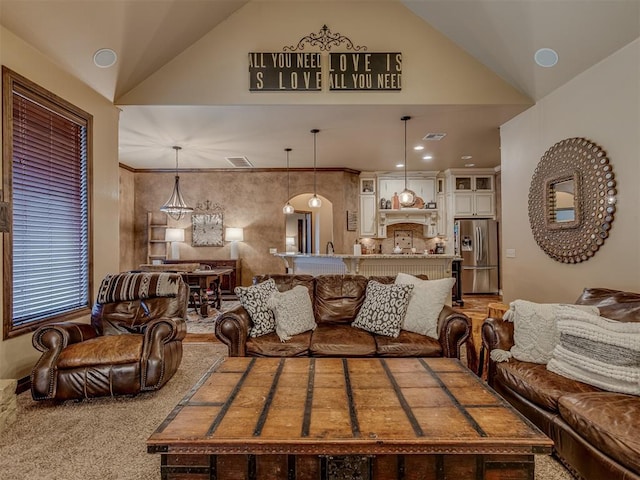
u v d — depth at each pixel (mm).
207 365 3469
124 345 2705
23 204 2953
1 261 2668
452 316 2865
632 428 1488
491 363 2521
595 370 1919
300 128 4926
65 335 2662
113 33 3248
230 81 4023
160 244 7777
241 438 1398
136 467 1888
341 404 1676
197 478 1440
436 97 4023
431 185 8164
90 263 3672
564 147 3512
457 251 7641
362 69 4020
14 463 1917
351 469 1410
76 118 3508
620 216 2922
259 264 7676
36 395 2506
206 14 3717
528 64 3574
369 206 8039
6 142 2715
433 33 4035
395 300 3072
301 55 4012
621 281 2914
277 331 2996
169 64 4012
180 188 7730
